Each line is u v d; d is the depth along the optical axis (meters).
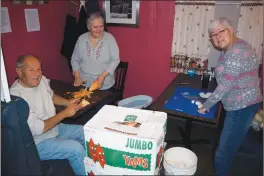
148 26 3.04
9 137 0.90
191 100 1.94
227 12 2.59
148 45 3.13
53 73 2.97
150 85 3.31
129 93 3.46
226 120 1.71
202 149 2.42
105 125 0.92
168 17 2.90
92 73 2.41
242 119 1.64
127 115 1.01
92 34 2.27
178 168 0.99
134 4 2.99
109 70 2.35
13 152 0.93
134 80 3.37
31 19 2.51
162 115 1.01
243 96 1.59
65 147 1.47
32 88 1.54
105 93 1.98
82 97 1.88
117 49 2.41
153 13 2.96
